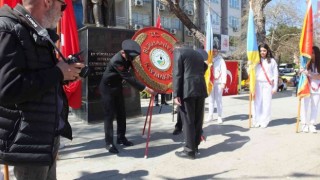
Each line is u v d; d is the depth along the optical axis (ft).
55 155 8.34
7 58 6.61
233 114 31.55
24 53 6.91
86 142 20.99
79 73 8.00
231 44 144.15
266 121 25.52
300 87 23.53
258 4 43.70
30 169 7.60
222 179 14.74
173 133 23.08
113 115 18.81
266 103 25.32
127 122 27.45
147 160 17.43
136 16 125.08
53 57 7.71
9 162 7.07
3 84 6.57
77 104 18.99
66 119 8.50
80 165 16.67
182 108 17.66
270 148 19.48
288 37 118.01
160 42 19.97
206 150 19.24
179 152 18.17
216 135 22.85
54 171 8.80
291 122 27.45
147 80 18.53
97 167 16.39
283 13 117.39
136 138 22.03
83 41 26.78
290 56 129.90
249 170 15.85
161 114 31.58
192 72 17.43
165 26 133.08
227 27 164.86
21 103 7.09
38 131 7.26
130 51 17.40
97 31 26.86
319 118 29.19
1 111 7.07
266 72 25.20
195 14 57.11
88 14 29.68
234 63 55.01
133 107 29.60
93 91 26.96
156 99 37.11
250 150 19.12
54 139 7.70
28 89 6.76
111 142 18.72
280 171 15.67
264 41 43.65
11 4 14.32
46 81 7.04
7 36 6.69
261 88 25.35
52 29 8.02
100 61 27.17
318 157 17.71
